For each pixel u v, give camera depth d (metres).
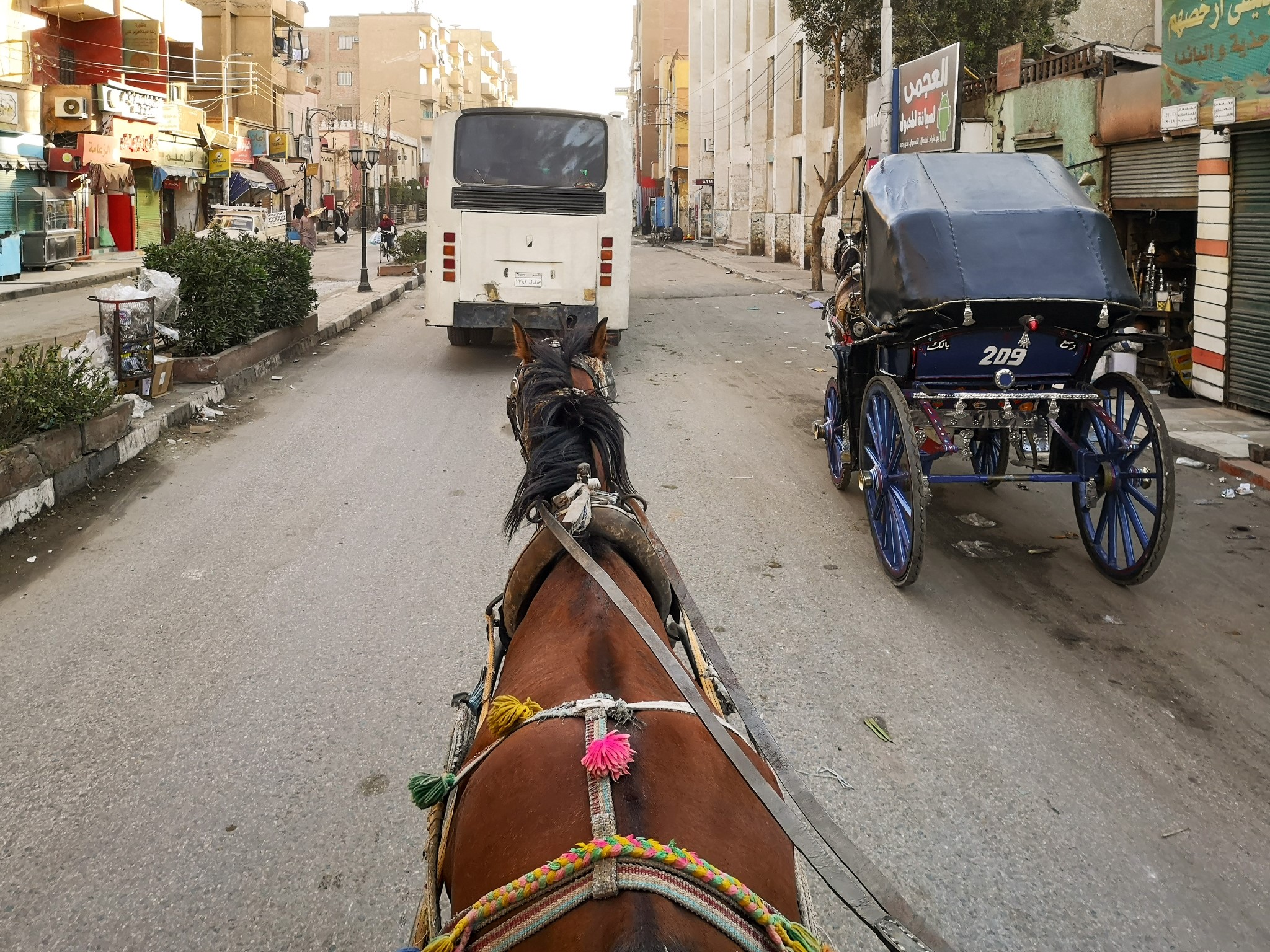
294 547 6.72
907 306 6.03
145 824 3.82
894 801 4.02
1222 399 10.76
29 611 5.70
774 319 19.47
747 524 7.29
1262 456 8.50
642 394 11.92
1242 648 5.38
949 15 19.38
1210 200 10.78
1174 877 3.60
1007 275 6.03
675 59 58.50
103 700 4.73
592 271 13.12
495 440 9.57
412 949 1.82
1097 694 4.90
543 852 1.68
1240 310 10.46
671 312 20.52
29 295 22.31
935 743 4.45
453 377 12.80
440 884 2.07
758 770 2.01
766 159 38.16
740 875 1.69
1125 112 13.02
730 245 43.66
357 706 4.68
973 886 3.54
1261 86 9.61
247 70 43.34
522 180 12.96
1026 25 19.55
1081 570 6.50
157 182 32.91
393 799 3.98
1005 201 6.49
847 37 24.31
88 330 16.55
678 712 2.02
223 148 36.88
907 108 17.86
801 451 9.37
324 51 89.81
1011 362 6.32
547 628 2.38
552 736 1.89
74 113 27.50
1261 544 6.91
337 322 16.75
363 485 8.11
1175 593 6.12
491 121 12.87
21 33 25.84
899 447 6.17
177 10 35.53
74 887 3.48
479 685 2.66
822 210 23.73
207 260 11.54
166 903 3.41
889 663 5.20
